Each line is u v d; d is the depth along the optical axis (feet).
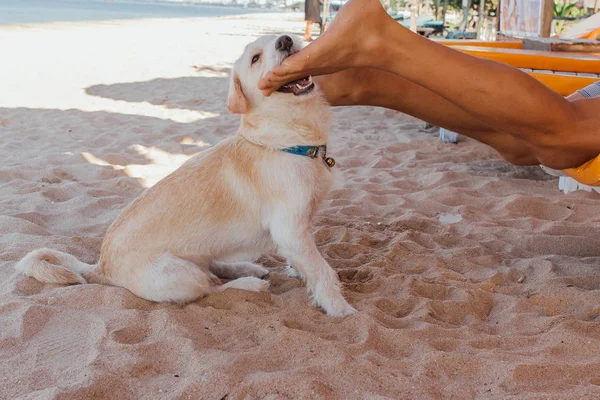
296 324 3.76
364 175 7.24
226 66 17.72
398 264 4.77
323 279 4.06
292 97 4.03
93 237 5.13
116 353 3.35
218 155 4.25
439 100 5.00
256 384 3.05
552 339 3.52
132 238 4.07
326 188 4.24
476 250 4.98
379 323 3.68
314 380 3.04
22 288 4.10
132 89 13.38
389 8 29.09
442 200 6.30
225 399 2.98
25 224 5.21
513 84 3.64
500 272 4.56
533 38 8.34
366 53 3.67
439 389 3.08
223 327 3.72
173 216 4.08
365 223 5.62
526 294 4.23
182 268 3.96
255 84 4.06
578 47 7.50
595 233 5.40
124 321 3.70
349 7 3.59
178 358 3.34
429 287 4.29
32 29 27.94
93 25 34.14
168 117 10.57
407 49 3.64
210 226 4.11
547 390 3.06
